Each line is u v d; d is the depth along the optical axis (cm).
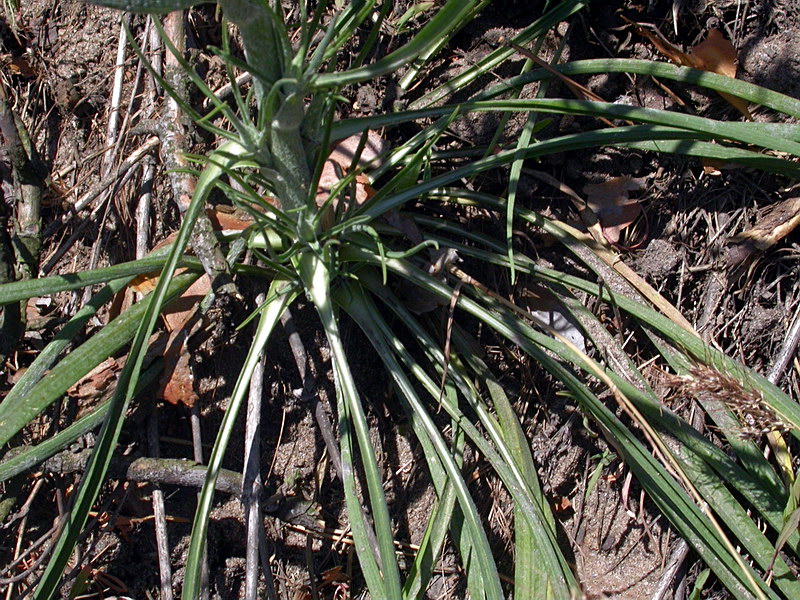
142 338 39
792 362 46
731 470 43
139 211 48
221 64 49
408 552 48
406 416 48
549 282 47
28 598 45
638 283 46
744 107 47
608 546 47
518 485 42
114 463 45
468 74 47
